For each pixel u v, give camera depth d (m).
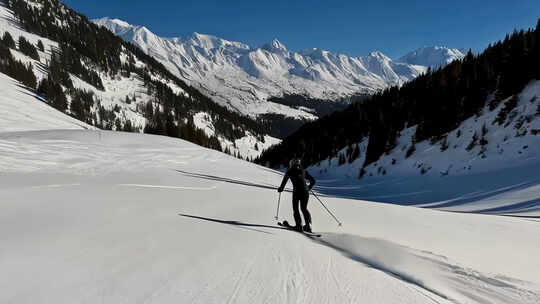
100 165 12.70
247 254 3.14
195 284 2.22
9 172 8.93
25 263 2.32
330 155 83.19
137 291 2.00
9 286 1.91
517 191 23.16
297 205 5.51
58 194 5.95
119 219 4.25
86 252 2.72
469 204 24.17
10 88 68.88
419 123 55.12
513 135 35.56
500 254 4.57
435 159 43.12
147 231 3.71
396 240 5.04
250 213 6.51
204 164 20.75
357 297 2.28
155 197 7.06
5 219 3.70
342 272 2.86
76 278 2.13
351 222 7.05
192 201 7.16
